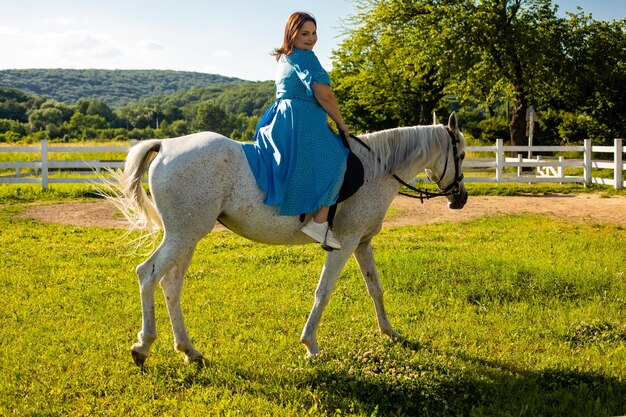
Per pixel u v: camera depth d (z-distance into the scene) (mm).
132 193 4406
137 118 145625
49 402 3918
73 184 17031
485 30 26906
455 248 8977
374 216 4773
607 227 10977
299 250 9000
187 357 4617
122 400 3953
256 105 187875
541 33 27406
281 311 5988
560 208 13586
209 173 4246
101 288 6785
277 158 4363
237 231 4594
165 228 4312
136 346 4453
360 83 37469
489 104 33156
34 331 5242
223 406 3826
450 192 5410
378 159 4812
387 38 31547
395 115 39969
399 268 7418
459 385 4168
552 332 5395
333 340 5094
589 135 36406
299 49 4453
